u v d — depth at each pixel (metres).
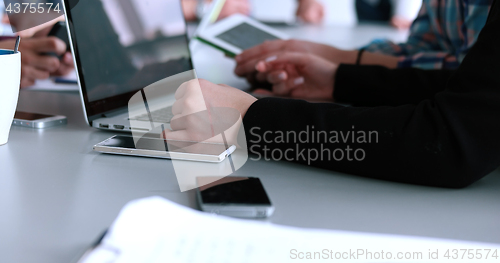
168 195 0.48
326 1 3.02
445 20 1.29
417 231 0.42
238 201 0.44
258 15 3.03
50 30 1.19
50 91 1.10
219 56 1.53
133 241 0.37
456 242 0.40
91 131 0.74
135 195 0.48
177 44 1.01
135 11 0.86
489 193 0.53
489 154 0.50
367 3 3.04
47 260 0.35
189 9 2.59
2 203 0.45
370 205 0.48
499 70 0.52
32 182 0.51
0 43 1.14
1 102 0.61
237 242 0.37
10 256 0.36
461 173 0.51
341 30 2.48
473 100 0.52
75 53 0.68
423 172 0.52
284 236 0.39
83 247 0.37
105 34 0.75
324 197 0.50
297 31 2.36
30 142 0.67
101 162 0.59
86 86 0.70
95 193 0.49
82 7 0.70
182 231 0.39
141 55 0.85
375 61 1.25
